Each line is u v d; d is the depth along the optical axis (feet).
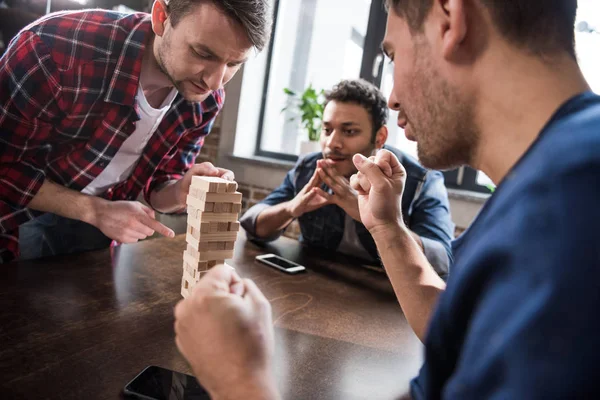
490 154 1.48
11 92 3.61
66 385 2.06
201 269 2.96
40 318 2.69
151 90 4.34
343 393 2.27
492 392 0.95
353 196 4.77
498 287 1.02
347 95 5.21
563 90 1.32
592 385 0.85
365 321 3.25
